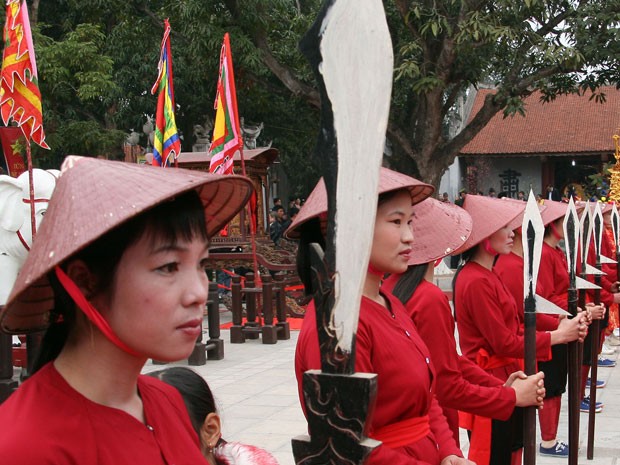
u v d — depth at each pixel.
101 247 1.39
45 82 14.56
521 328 4.66
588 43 12.84
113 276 1.40
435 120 14.33
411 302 3.08
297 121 19.66
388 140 16.27
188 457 1.56
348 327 1.69
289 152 20.83
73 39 13.81
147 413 1.55
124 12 16.02
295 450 1.78
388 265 2.56
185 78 17.08
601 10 12.63
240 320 10.57
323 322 1.73
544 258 5.82
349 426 1.70
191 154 12.98
